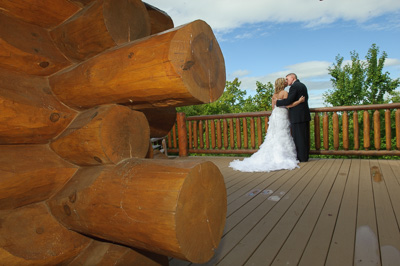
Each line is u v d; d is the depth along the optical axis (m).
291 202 3.03
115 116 1.30
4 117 1.17
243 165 5.17
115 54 1.25
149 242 1.09
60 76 1.44
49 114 1.33
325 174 4.38
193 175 1.09
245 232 2.28
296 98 5.32
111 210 1.15
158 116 2.24
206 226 1.17
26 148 1.33
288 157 5.23
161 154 2.52
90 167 1.39
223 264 1.79
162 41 1.11
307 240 2.08
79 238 1.43
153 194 1.05
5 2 1.31
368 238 2.06
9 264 1.16
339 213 2.61
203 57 1.18
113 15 1.44
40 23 1.49
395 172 4.28
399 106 5.22
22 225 1.26
